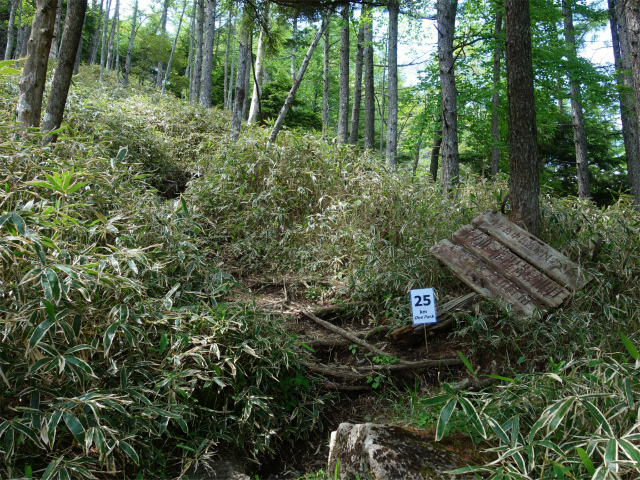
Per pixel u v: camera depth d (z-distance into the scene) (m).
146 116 8.76
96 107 6.76
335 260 4.83
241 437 2.70
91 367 2.09
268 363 2.97
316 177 5.78
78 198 3.34
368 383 3.49
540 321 3.45
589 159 16.31
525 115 4.11
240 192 5.45
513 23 4.11
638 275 3.86
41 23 3.95
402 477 1.92
